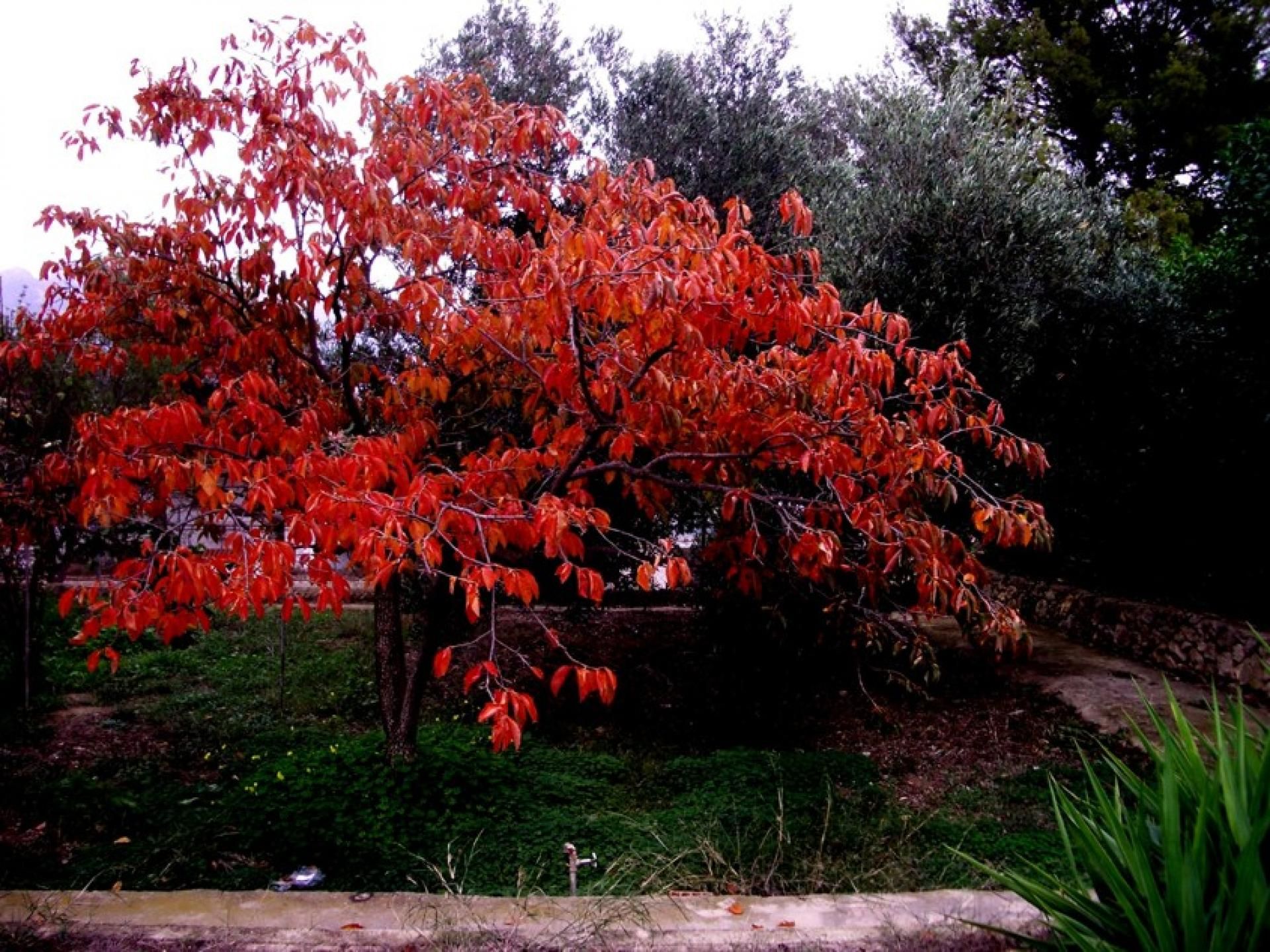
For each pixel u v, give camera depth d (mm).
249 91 4602
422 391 4848
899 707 7234
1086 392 8195
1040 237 7191
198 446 3846
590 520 3666
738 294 3742
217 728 6305
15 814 4660
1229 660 7121
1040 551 10148
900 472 4324
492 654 3502
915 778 5766
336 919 3361
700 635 8258
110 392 7176
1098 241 8148
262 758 5641
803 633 7172
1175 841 2305
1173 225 14734
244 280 4730
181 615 3471
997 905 3453
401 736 4902
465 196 4586
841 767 5609
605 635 8961
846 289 7023
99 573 7215
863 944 3203
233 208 4555
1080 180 8812
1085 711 6754
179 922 3332
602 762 5715
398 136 4613
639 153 8031
